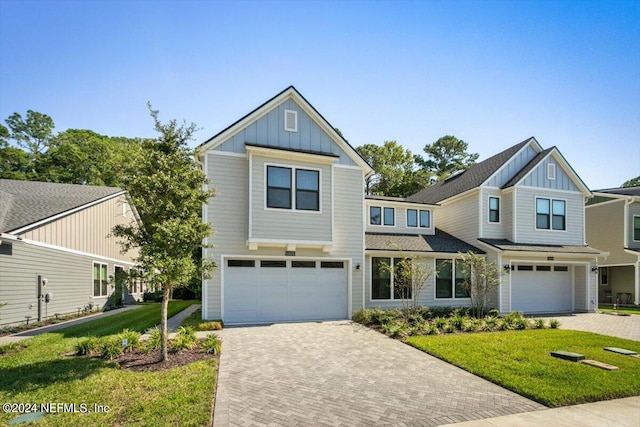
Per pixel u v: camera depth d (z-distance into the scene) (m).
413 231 19.67
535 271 18.39
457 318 12.62
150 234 7.74
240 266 13.29
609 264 23.58
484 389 6.37
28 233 13.34
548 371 7.22
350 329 11.95
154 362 7.46
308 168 13.90
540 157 19.02
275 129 13.98
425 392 6.16
